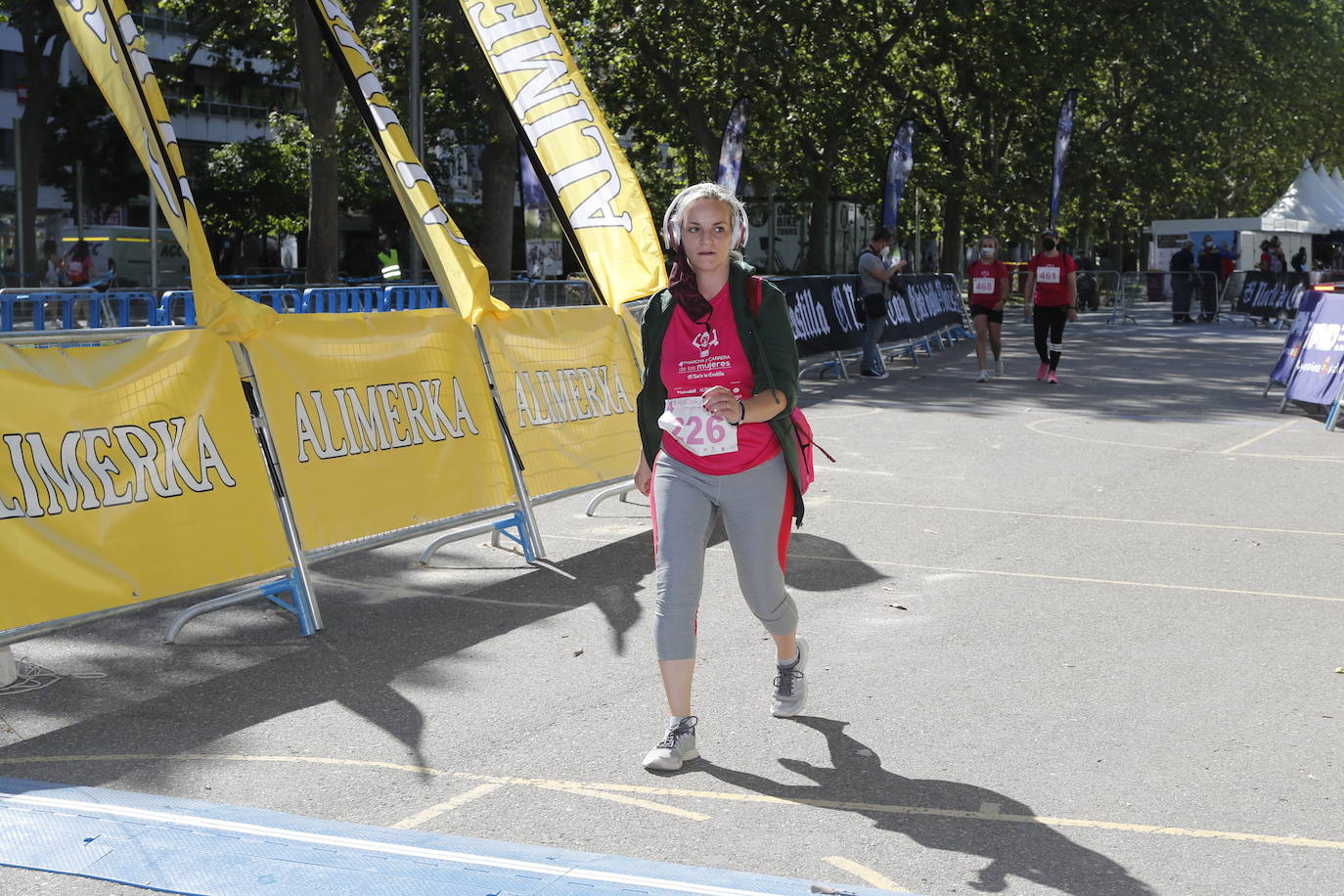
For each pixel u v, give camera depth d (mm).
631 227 9234
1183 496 9250
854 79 33125
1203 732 4715
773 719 4852
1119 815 3998
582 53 30203
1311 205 45812
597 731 4754
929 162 37844
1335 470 10375
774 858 3713
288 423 6141
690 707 4559
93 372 5395
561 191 9305
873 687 5215
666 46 29859
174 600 5512
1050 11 35125
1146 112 41500
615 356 8664
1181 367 19844
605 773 4355
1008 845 3789
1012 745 4582
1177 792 4172
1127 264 71812
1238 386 16953
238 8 31844
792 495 4543
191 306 14930
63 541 5145
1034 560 7359
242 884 3461
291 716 4930
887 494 9336
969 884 3543
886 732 4715
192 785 4270
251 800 4148
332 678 5383
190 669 5508
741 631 6004
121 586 5316
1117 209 49031
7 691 5223
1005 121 41750
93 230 42344
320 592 6770
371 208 51000
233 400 5918
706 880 3475
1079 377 18219
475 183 55219
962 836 3848
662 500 4453
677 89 30984
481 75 29109
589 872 3510
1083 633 5957
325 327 6449
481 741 4652
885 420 13438
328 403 6371
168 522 5539
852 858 3709
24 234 34969
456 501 6988
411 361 6930
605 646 5820
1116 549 7613
